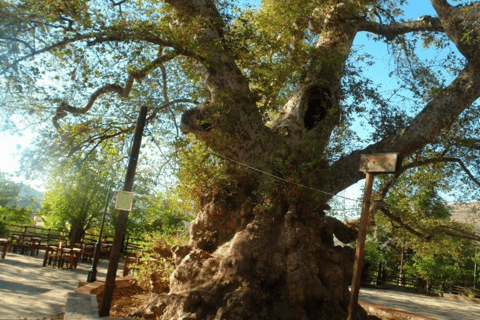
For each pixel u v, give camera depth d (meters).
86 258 18.97
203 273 9.22
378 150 11.85
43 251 22.08
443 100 11.92
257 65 12.09
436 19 13.35
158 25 12.81
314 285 9.32
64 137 13.58
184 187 12.44
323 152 11.46
